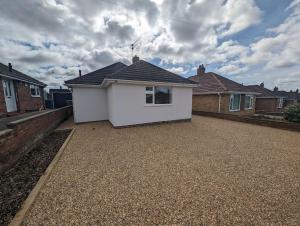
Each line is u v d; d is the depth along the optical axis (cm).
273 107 2378
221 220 221
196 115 1595
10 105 1254
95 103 1115
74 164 417
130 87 884
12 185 320
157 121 1004
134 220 221
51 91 2334
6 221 222
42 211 236
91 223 214
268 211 240
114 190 296
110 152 511
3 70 1181
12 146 407
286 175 360
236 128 926
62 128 891
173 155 488
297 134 788
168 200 266
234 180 336
